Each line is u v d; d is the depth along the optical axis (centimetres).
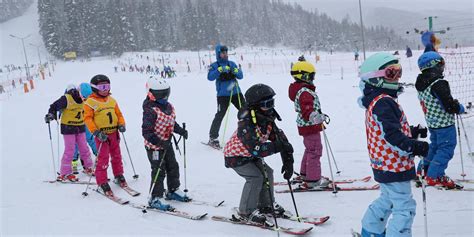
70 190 578
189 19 9969
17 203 536
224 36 10706
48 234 430
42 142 966
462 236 353
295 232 381
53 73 4806
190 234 407
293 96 482
